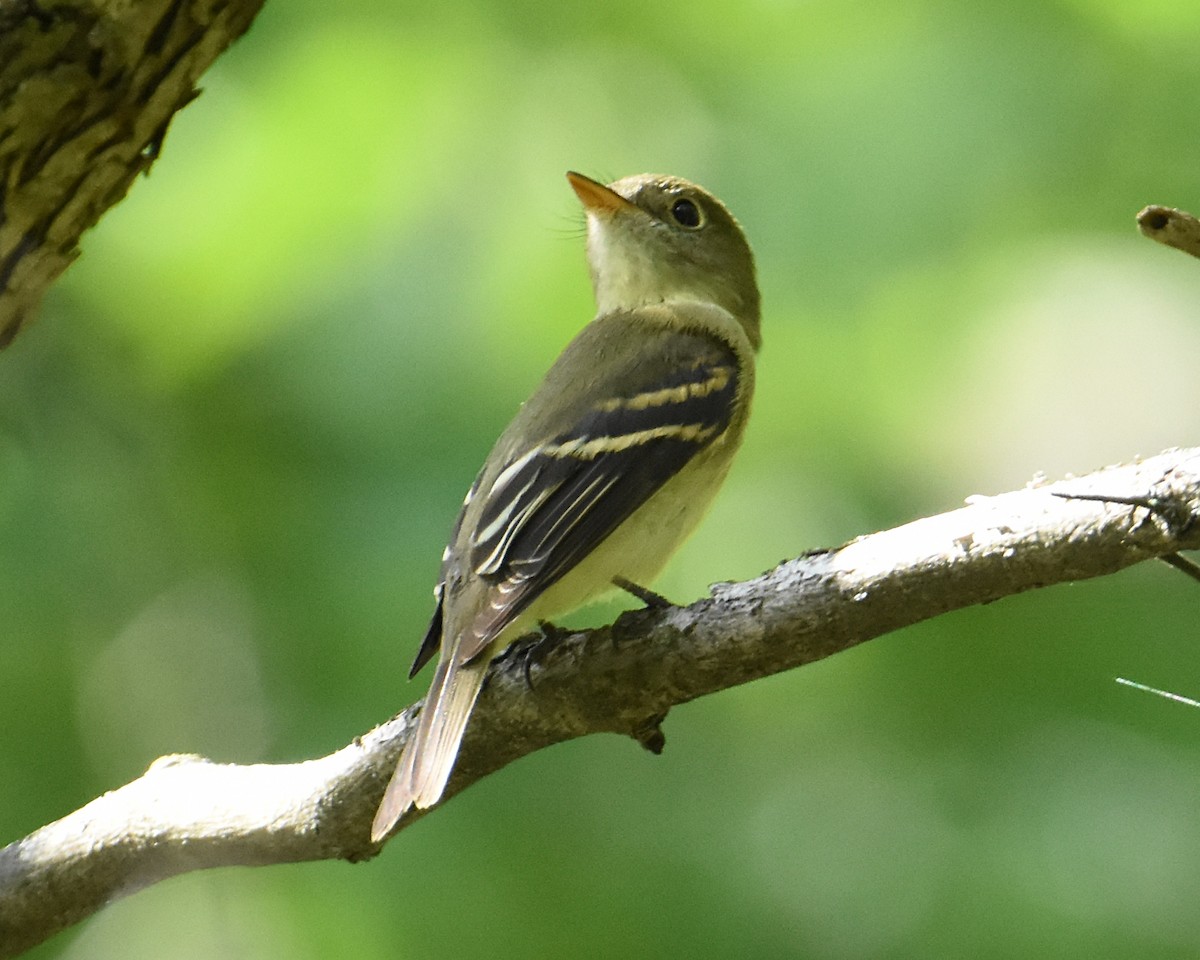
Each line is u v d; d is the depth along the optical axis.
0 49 5.79
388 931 9.59
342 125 10.80
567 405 7.99
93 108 5.96
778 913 9.90
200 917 10.62
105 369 11.20
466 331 10.45
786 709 10.59
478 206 10.85
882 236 10.56
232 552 10.91
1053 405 11.27
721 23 11.07
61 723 10.67
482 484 7.83
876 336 10.97
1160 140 10.62
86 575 11.02
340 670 9.87
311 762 6.66
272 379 10.56
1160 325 11.22
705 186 10.85
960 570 5.52
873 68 10.73
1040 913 9.45
